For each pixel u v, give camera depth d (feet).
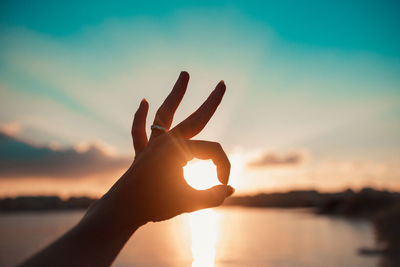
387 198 289.53
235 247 135.54
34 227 280.72
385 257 87.10
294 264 91.35
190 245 148.97
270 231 210.59
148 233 235.20
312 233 183.62
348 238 149.59
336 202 371.15
